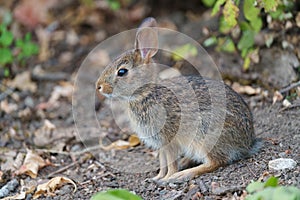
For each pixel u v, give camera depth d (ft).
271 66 39.68
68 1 55.88
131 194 24.82
